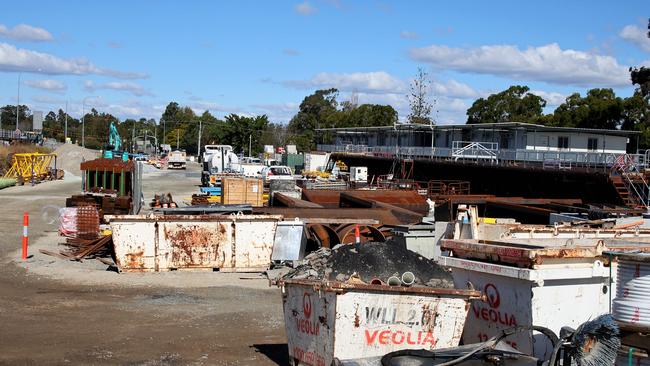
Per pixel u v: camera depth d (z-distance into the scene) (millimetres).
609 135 61000
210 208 20156
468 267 7871
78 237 21891
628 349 6254
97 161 31078
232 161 60125
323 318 7617
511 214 26938
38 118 128500
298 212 20203
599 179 37469
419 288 7531
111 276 16594
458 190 51844
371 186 47719
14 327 11344
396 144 88375
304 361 8062
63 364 9227
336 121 134500
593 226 14672
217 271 17406
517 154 54312
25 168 62656
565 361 6523
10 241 22672
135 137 173000
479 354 6816
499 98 107938
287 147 108938
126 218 16875
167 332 11234
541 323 7117
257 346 10414
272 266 17719
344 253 8500
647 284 6242
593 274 7230
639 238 10195
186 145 177375
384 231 19281
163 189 57000
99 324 11727
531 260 7070
